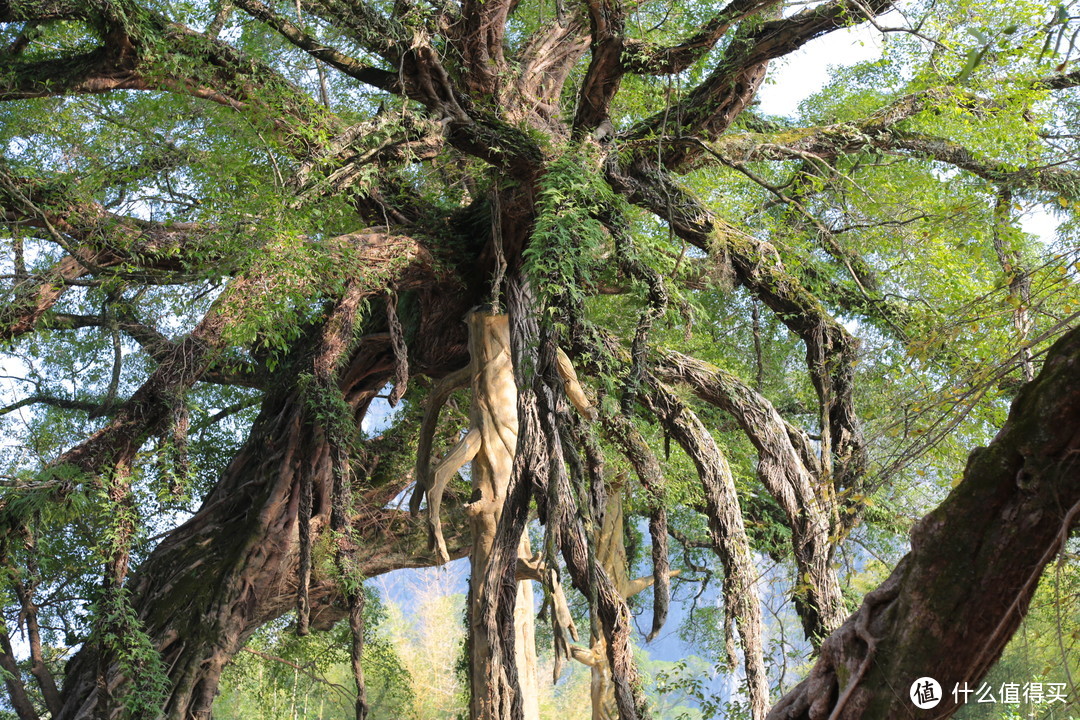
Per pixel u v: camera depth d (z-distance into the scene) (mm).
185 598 16828
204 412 21859
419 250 15852
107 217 13805
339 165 12922
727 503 14609
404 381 15688
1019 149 15047
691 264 15305
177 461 15039
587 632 26438
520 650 15578
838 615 13430
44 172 14289
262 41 15086
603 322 16625
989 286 14375
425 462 15289
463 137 13633
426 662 32312
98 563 17781
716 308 19672
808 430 21797
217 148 13773
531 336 13664
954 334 7020
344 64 14055
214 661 16438
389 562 21016
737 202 19141
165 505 19156
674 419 14977
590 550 11734
